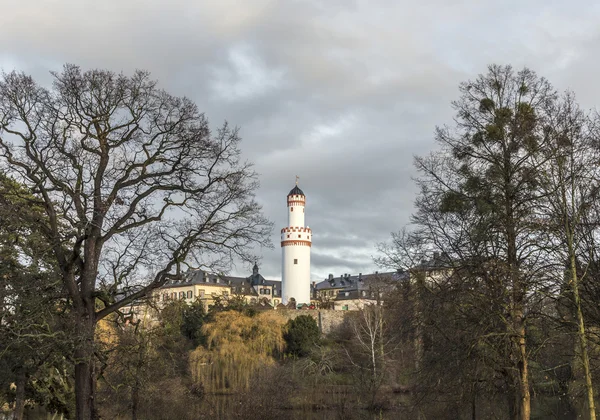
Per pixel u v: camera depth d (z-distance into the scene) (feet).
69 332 73.20
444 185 86.94
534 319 77.61
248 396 140.15
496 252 78.18
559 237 73.82
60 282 78.74
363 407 158.30
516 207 78.33
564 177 75.20
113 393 106.63
